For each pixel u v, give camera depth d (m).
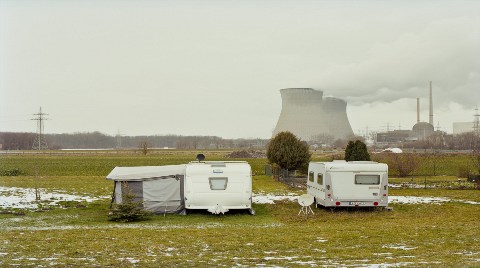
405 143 160.62
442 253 12.36
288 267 10.62
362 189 22.34
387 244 13.97
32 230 17.17
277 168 40.12
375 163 23.00
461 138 132.25
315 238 15.07
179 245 13.82
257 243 14.15
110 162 67.06
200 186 21.69
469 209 23.58
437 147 120.62
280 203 25.50
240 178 21.89
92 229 17.59
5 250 12.80
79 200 26.44
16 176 43.31
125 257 11.91
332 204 22.30
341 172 22.33
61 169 54.53
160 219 20.81
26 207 23.42
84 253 12.45
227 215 21.98
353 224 19.30
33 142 170.38
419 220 20.23
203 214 22.20
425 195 29.19
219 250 13.06
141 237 15.38
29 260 11.38
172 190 22.16
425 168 50.91
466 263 10.67
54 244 13.80
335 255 12.18
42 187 32.62
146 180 22.03
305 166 38.88
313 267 10.57
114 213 20.23
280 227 18.36
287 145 38.66
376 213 22.38
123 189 21.61
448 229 17.05
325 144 156.75
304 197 21.94
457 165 53.50
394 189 32.62
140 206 21.89
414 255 12.09
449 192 30.75
